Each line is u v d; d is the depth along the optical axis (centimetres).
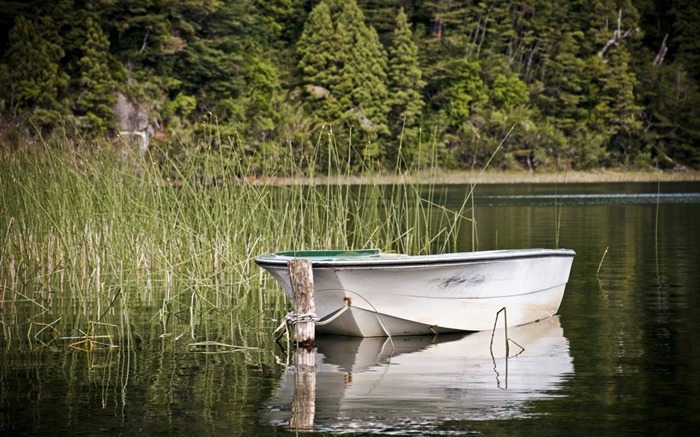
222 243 1625
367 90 7681
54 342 1174
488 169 8119
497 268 1206
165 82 7025
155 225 1669
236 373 1003
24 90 6341
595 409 850
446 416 830
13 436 791
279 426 809
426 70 8388
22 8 6862
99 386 951
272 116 6994
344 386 940
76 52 6819
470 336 1209
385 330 1196
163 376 991
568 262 1334
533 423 810
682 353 1078
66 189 1652
